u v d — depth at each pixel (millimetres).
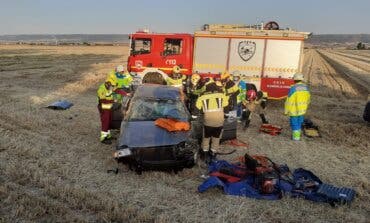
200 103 9578
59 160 9141
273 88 16797
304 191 7914
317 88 25781
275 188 7848
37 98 17250
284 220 6820
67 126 12383
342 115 16750
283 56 16578
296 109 11891
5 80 23625
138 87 11453
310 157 10469
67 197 7148
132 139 8742
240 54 16969
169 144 8625
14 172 8156
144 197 7430
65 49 76000
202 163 9508
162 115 9875
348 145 11875
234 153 10500
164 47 17734
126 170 8773
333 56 76062
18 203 6855
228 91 12773
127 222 6426
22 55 50969
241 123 14023
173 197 7504
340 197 7512
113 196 7375
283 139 12250
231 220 6715
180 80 14062
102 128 10680
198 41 17391
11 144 10094
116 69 12602
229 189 7852
